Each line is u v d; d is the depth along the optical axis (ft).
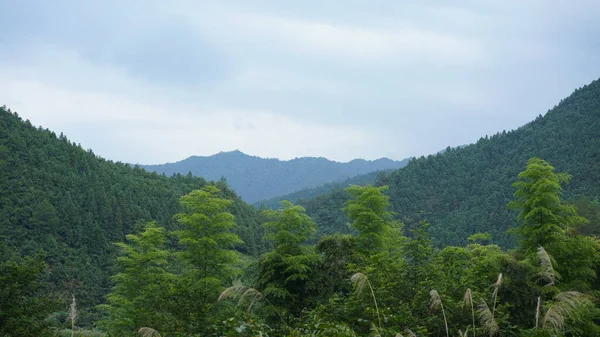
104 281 191.21
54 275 177.27
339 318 32.01
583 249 59.93
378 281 36.11
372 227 66.49
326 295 56.18
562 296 27.37
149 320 35.55
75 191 240.32
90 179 261.44
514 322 39.63
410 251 43.50
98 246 209.87
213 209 76.07
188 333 31.55
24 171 231.30
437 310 33.40
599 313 47.80
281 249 62.34
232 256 73.72
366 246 65.62
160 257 88.79
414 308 33.65
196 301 36.37
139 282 83.87
